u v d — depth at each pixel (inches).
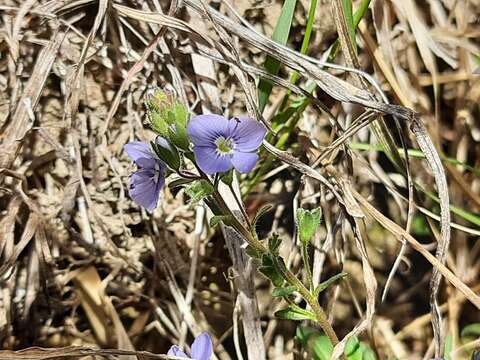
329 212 6.2
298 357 6.1
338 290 6.0
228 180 4.5
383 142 6.0
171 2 6.1
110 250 6.2
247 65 5.8
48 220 6.1
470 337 6.2
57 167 6.2
